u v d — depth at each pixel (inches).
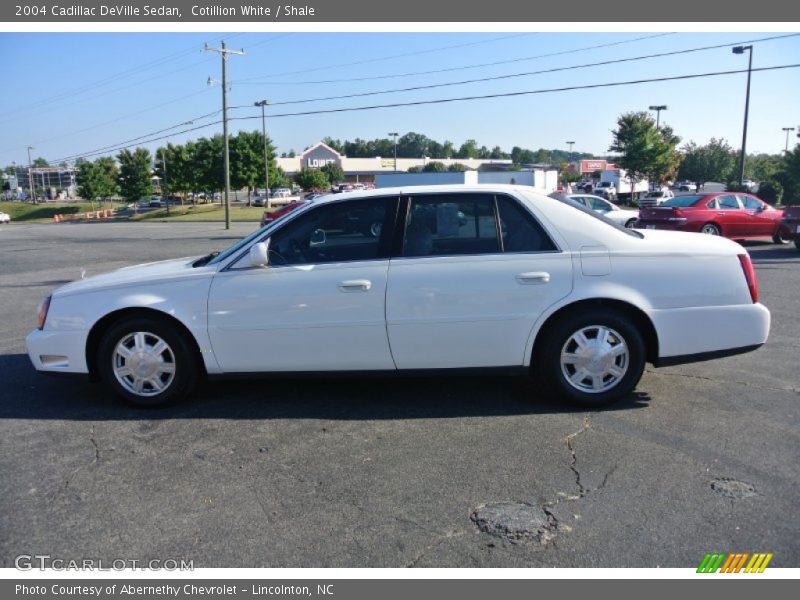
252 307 188.1
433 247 188.1
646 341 193.9
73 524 133.1
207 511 137.3
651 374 227.6
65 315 195.5
